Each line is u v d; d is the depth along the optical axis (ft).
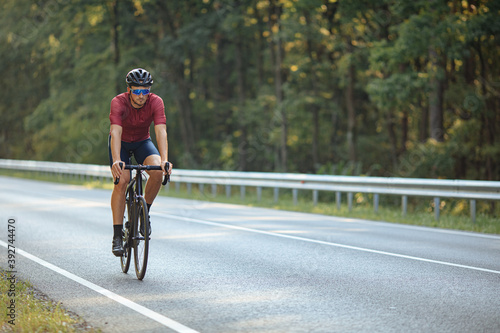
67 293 29.37
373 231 52.26
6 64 222.89
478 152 130.82
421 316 24.91
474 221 58.03
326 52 157.38
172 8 186.39
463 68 136.77
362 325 23.63
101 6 179.22
